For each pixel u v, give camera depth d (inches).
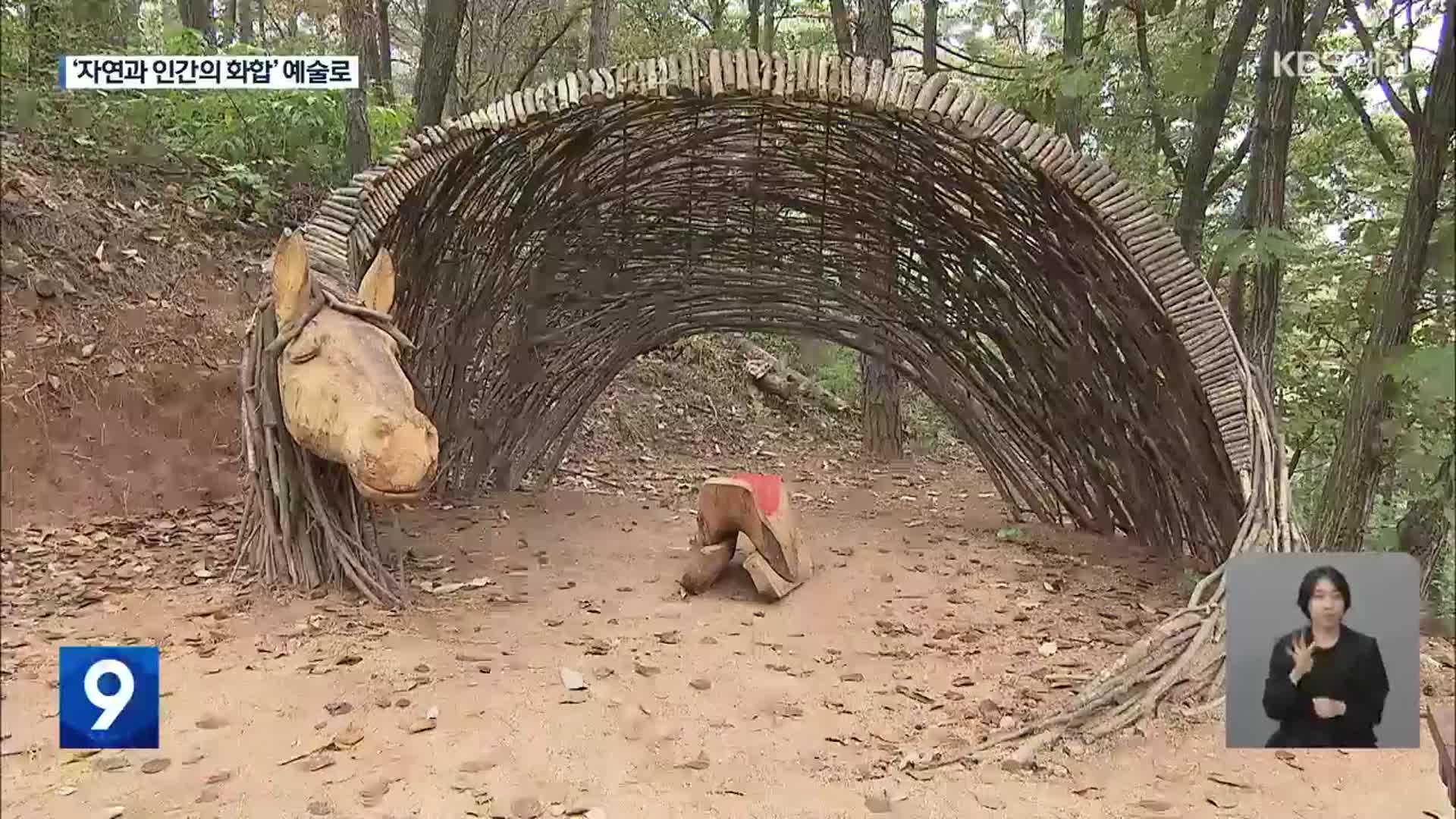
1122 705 150.9
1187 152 365.1
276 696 152.9
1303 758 138.9
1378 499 193.2
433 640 185.0
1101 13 351.6
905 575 249.8
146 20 436.1
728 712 157.6
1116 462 278.5
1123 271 225.5
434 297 285.9
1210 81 290.7
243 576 207.5
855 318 354.6
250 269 357.1
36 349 264.8
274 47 472.1
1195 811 124.6
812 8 681.0
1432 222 175.0
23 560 204.2
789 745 145.2
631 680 170.2
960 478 432.8
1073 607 223.9
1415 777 132.5
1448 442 140.3
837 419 550.3
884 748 144.8
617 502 338.0
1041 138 205.2
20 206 295.9
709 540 231.5
